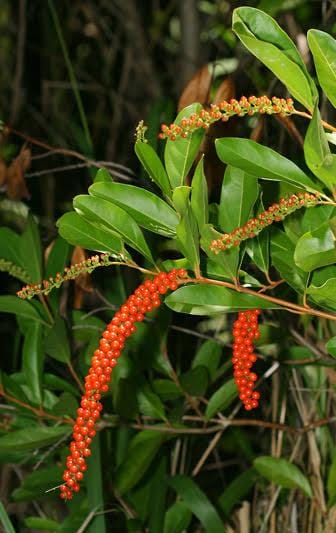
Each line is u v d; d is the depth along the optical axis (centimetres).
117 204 102
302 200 97
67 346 136
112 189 102
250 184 103
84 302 175
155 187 149
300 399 145
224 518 144
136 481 134
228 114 94
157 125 143
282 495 147
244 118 153
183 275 102
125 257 105
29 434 132
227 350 158
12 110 209
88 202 102
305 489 136
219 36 199
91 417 101
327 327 140
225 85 132
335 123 140
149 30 235
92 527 132
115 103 213
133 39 219
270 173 98
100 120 218
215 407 136
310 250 96
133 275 165
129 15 220
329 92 93
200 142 101
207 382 135
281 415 145
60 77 221
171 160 102
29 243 139
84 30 233
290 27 158
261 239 109
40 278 138
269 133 153
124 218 103
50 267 138
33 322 142
